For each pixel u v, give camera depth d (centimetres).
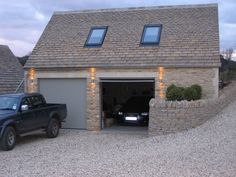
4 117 1460
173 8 2223
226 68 3472
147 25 2127
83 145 1539
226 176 913
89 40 2114
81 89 2023
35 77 2070
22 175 1020
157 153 1207
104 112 2095
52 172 1032
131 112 2097
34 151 1427
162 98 1894
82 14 2305
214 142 1307
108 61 1970
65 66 2008
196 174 940
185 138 1431
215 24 2064
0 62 2731
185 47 1950
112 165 1072
